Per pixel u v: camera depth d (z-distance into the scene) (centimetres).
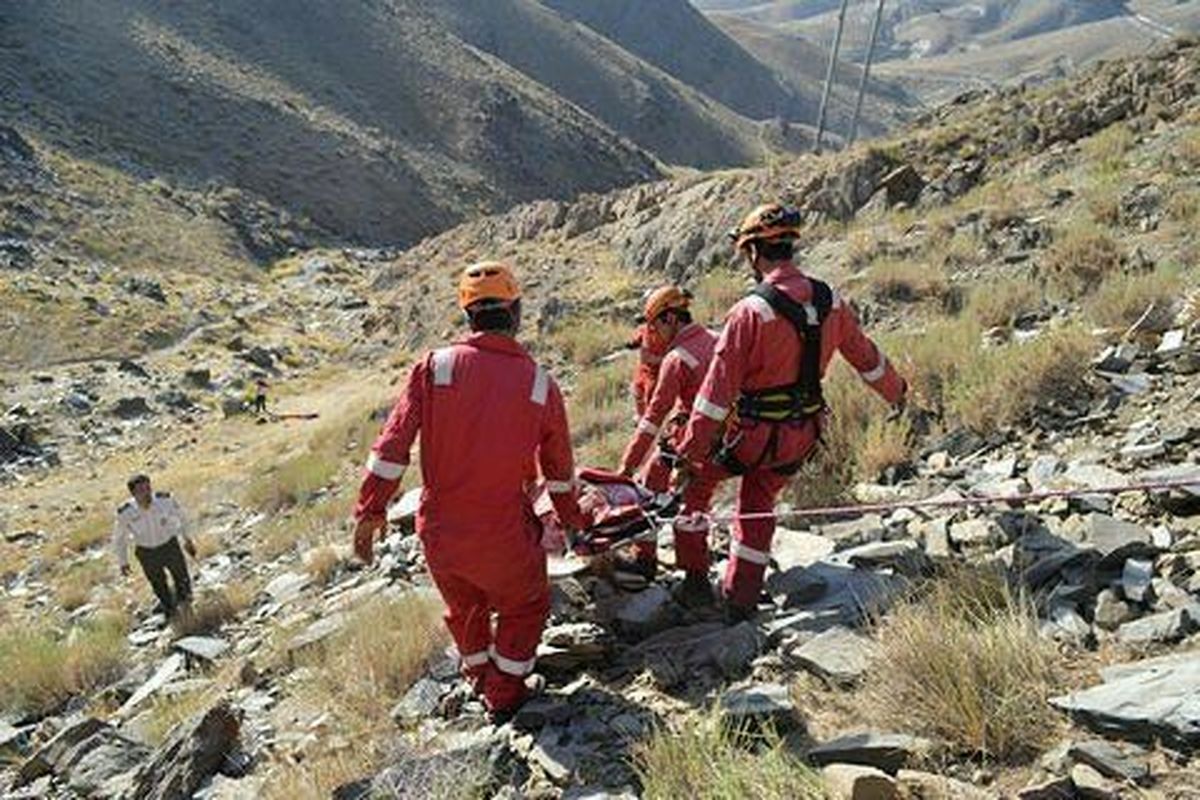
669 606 552
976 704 380
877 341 1069
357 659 630
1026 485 604
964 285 1420
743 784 362
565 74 18988
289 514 1550
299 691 644
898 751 375
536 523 482
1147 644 419
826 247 1973
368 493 454
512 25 19325
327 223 8975
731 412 514
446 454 457
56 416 3331
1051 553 499
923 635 414
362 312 4862
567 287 2906
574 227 3625
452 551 461
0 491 2598
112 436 3181
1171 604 442
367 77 12450
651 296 614
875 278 1523
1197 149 1501
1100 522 509
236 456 2605
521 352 464
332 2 13138
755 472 523
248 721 623
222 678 755
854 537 597
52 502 2408
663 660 504
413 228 9669
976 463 688
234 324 4738
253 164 9231
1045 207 1612
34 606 1452
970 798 342
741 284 2041
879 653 439
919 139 2309
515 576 469
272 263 7250
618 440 1131
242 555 1351
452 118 12400
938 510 607
